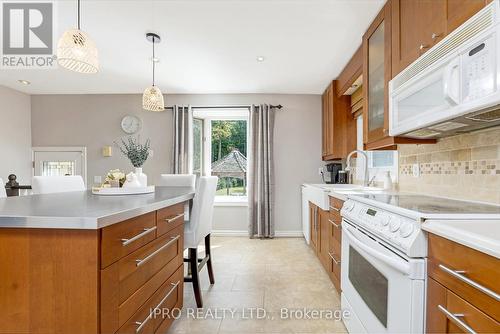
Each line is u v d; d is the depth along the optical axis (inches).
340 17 85.1
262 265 116.0
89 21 87.8
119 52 110.3
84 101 170.9
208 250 97.5
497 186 52.2
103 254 38.0
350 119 138.3
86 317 36.9
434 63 49.1
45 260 37.4
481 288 28.4
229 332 69.1
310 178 165.6
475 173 57.5
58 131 171.3
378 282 49.9
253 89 158.9
